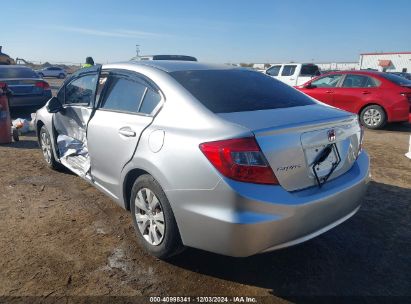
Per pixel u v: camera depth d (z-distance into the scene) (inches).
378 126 375.2
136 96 134.6
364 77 386.3
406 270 121.6
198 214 101.5
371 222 154.1
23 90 397.4
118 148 132.1
